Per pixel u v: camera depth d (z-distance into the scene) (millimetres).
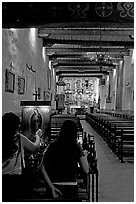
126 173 7945
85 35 17766
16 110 9336
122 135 9641
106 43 19953
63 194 3395
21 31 10328
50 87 25375
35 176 4055
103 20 6641
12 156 3354
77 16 6598
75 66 32062
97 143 14000
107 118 17547
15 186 3117
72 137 3539
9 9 6547
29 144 3918
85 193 4340
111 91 34375
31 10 6566
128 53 23406
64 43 19250
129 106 22859
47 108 6742
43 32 16234
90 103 43062
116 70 30578
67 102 42312
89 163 5047
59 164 3467
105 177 7469
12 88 8648
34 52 14250
